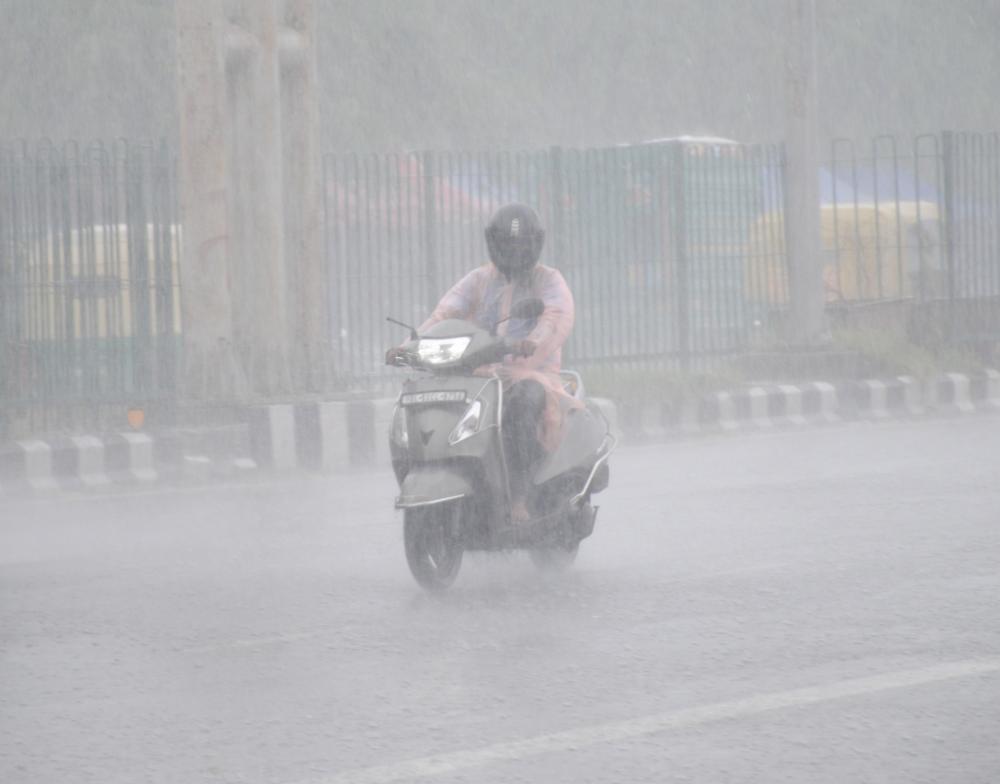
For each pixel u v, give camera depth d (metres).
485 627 21.16
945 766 14.55
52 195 41.88
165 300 43.16
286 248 47.03
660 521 30.98
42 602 23.91
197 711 17.02
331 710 16.91
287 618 22.12
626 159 53.38
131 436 41.16
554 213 51.69
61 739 15.98
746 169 56.62
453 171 49.56
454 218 49.38
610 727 15.98
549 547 25.20
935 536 27.80
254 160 45.22
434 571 23.80
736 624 20.83
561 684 17.81
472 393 23.69
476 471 23.52
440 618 21.86
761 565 25.47
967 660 18.50
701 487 36.47
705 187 55.41
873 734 15.57
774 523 30.20
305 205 47.03
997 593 22.50
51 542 30.89
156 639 20.89
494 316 26.14
